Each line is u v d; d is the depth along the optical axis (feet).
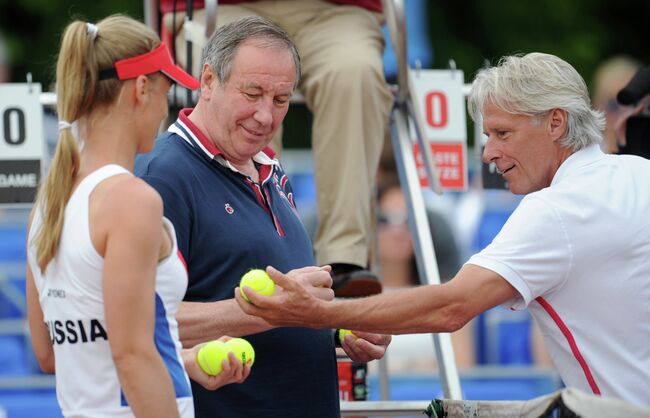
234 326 45.01
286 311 42.98
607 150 74.64
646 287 43.60
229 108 46.88
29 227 40.24
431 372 86.22
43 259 38.04
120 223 36.73
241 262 46.62
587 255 43.39
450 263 93.81
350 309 43.19
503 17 144.97
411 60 130.72
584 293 43.68
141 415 36.52
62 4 137.39
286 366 47.09
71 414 38.40
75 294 37.63
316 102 58.29
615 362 43.75
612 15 147.43
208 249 46.24
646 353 43.86
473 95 46.93
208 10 55.52
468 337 88.94
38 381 82.17
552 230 43.42
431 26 144.66
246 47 46.91
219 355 40.34
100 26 38.93
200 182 46.65
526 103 45.24
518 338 88.99
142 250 36.70
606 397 39.93
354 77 57.72
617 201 44.09
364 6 61.72
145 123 39.09
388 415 53.52
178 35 60.64
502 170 46.88
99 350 37.63
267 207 48.73
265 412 46.55
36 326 41.81
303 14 59.72
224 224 46.57
